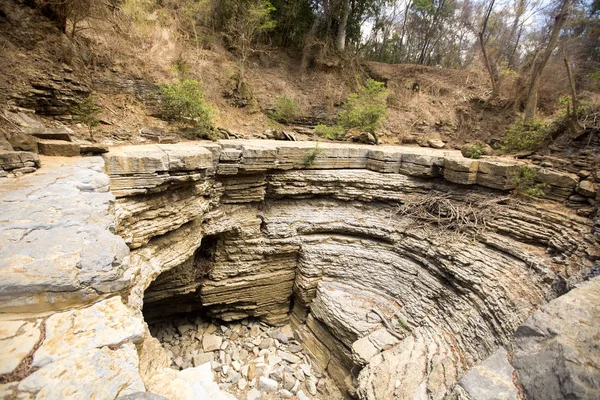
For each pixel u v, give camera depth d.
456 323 7.55
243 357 9.55
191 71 12.88
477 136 16.62
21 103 7.64
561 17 13.12
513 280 7.26
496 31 21.62
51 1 8.32
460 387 2.49
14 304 2.04
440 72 19.89
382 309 9.09
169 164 6.58
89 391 1.62
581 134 10.22
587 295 3.25
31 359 1.73
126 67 10.77
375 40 22.84
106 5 10.56
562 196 8.81
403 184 10.98
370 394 6.68
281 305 11.39
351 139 14.52
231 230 9.62
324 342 9.58
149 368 3.15
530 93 14.11
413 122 17.17
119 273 2.51
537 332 2.80
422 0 20.22
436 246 9.07
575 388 2.13
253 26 14.11
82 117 7.68
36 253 2.49
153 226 6.73
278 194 10.38
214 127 11.34
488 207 9.49
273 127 14.48
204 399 1.98
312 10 17.44
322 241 10.64
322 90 16.48
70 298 2.22
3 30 7.71
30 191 4.01
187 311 10.71
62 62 8.72
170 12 13.86
